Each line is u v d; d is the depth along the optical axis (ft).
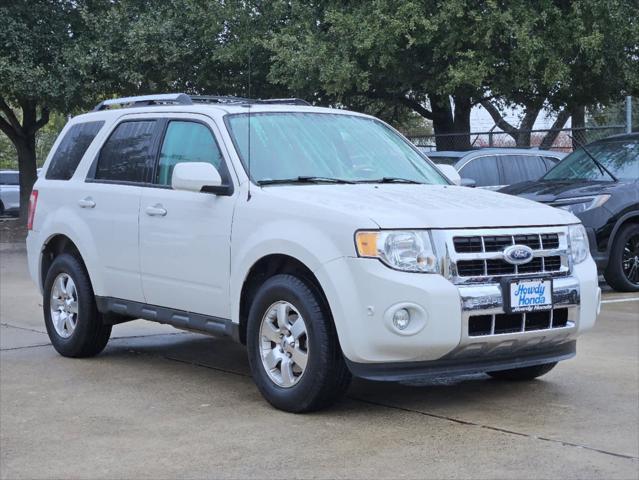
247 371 24.07
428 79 67.62
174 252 22.38
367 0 64.80
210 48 75.72
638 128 71.56
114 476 15.58
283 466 15.92
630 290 39.22
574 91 71.10
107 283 24.70
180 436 17.89
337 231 18.30
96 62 75.00
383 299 17.72
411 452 16.63
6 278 47.91
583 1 61.77
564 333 19.56
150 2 77.36
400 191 20.77
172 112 23.84
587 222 38.04
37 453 16.96
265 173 21.27
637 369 23.86
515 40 63.31
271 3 72.28
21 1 76.64
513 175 48.75
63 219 25.98
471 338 18.12
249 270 20.16
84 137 26.71
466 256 18.28
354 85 73.41
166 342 28.58
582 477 15.25
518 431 17.99
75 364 25.17
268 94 78.43
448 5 60.18
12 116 88.22
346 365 18.62
